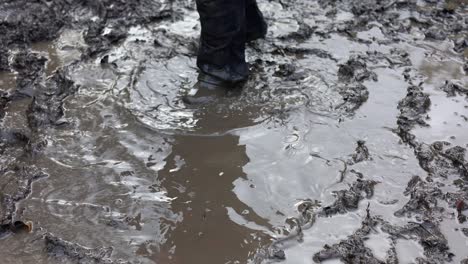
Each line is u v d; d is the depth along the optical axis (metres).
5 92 2.80
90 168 2.34
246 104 2.66
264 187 2.24
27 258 1.98
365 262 1.92
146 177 2.30
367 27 3.29
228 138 2.47
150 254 1.99
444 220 2.08
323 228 2.06
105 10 3.45
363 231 2.04
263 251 1.99
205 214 2.14
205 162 2.36
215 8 2.53
